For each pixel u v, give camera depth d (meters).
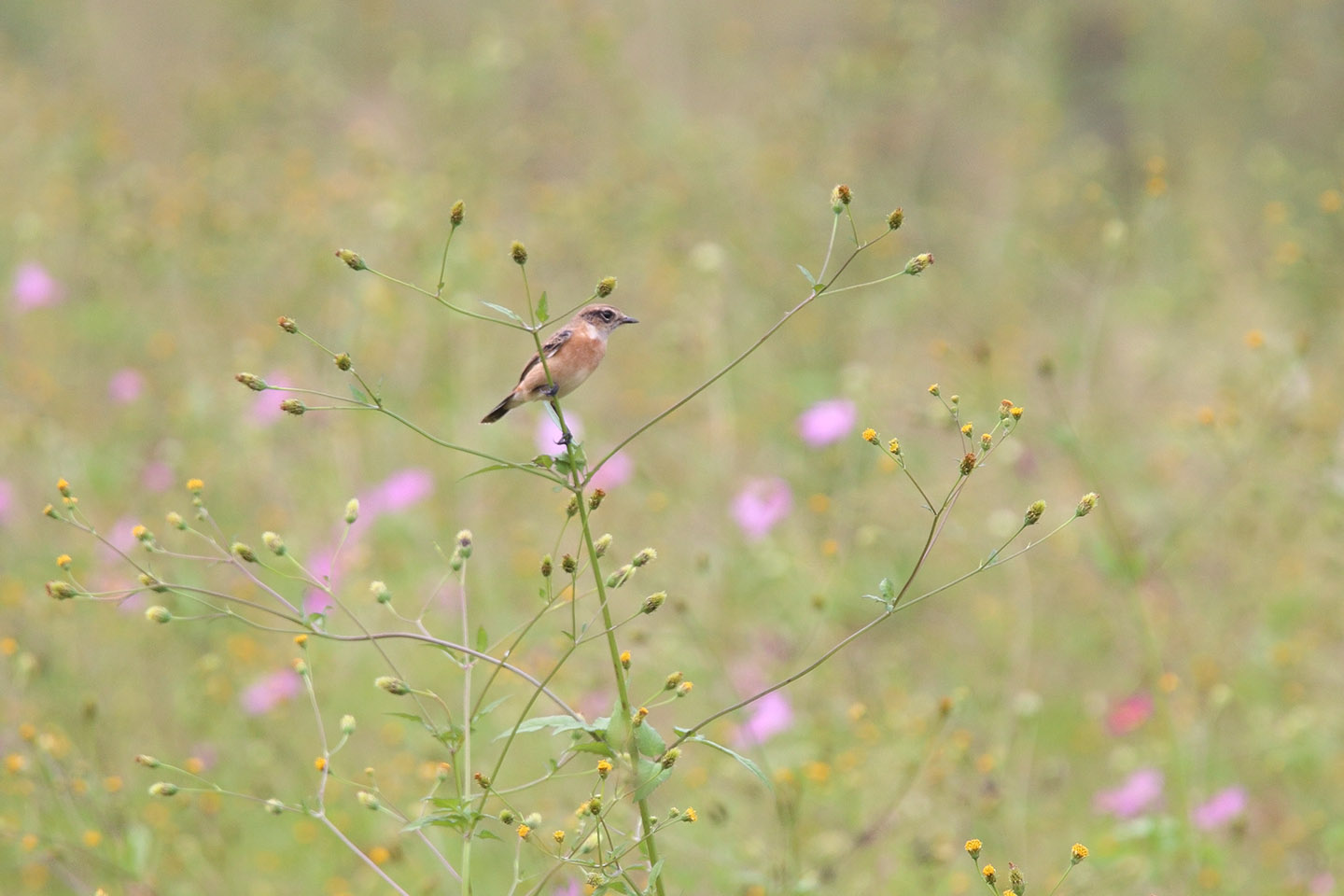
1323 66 20.61
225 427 12.91
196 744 9.72
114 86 20.53
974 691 10.55
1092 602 11.19
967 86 19.16
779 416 13.40
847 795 8.70
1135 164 18.56
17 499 11.95
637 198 15.76
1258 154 18.03
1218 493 11.12
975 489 12.38
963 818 8.77
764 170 16.09
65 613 10.07
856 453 12.09
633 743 5.49
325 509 12.05
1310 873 8.92
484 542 11.91
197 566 10.98
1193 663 10.34
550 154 17.52
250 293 14.29
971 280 16.41
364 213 14.64
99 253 14.34
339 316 13.68
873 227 15.86
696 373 13.83
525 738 9.66
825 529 11.39
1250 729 10.18
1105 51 21.58
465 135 16.62
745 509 10.70
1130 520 11.60
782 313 14.72
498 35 18.17
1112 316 15.02
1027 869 8.51
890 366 14.34
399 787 9.30
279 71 19.27
